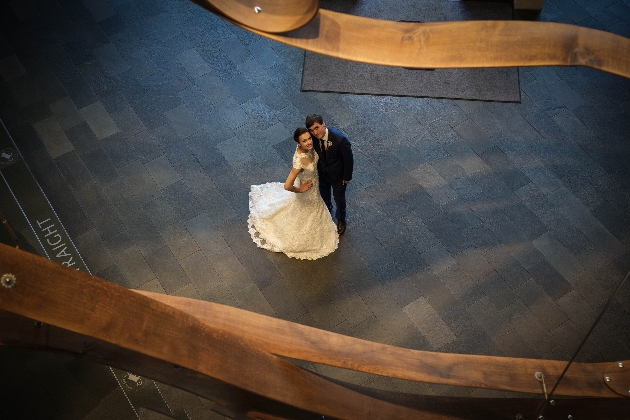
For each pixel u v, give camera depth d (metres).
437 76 7.70
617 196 6.92
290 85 7.66
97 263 6.48
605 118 7.45
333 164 5.79
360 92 7.59
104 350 3.10
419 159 7.12
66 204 6.82
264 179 6.99
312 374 3.44
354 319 6.18
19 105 7.51
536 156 7.17
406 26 2.84
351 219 6.72
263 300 6.28
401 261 6.48
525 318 6.20
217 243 6.58
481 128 7.36
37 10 8.21
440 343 6.07
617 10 8.29
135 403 5.77
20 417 5.73
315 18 2.82
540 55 2.83
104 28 8.08
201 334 2.56
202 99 7.55
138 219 6.73
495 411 4.69
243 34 8.05
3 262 2.02
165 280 6.39
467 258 6.51
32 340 2.86
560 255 6.54
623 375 3.89
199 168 7.06
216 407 4.99
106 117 7.42
